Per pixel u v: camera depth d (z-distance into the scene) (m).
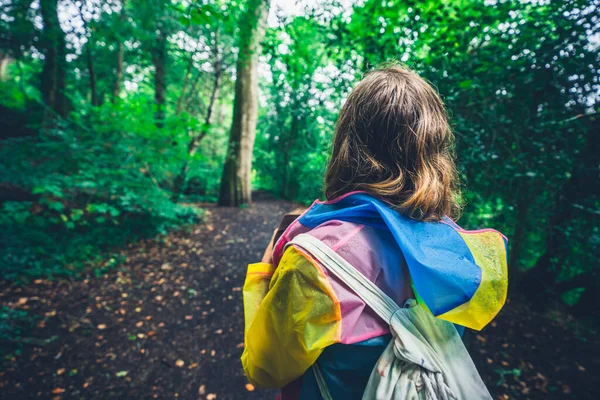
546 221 3.43
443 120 0.65
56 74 8.88
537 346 3.25
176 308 3.89
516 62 2.42
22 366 2.67
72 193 5.55
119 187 5.62
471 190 2.99
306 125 12.72
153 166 6.22
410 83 0.63
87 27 6.21
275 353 0.55
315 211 0.63
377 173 0.59
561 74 2.42
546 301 4.07
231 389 2.66
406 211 0.56
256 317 0.56
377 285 0.52
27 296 3.66
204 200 11.84
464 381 0.52
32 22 6.29
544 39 2.40
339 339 0.49
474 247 0.55
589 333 3.56
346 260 0.51
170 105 12.26
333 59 3.26
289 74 3.77
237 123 10.36
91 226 5.27
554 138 2.55
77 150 5.08
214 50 8.69
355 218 0.57
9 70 12.76
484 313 0.50
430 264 0.49
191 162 6.65
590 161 2.75
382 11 2.77
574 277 3.96
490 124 2.58
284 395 0.67
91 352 2.96
